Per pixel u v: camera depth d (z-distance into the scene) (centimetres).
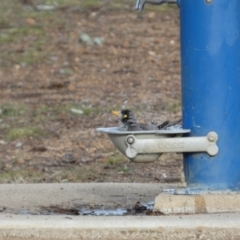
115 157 2672
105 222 1480
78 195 1922
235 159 1611
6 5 5547
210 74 1598
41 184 2066
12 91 3897
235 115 1605
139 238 1465
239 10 1602
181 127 1667
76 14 5294
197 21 1596
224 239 1461
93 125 3219
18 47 4666
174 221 1480
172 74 4066
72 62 4359
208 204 1587
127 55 4434
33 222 1488
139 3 1666
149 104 3431
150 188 2006
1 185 2044
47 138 3033
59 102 3647
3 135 3111
